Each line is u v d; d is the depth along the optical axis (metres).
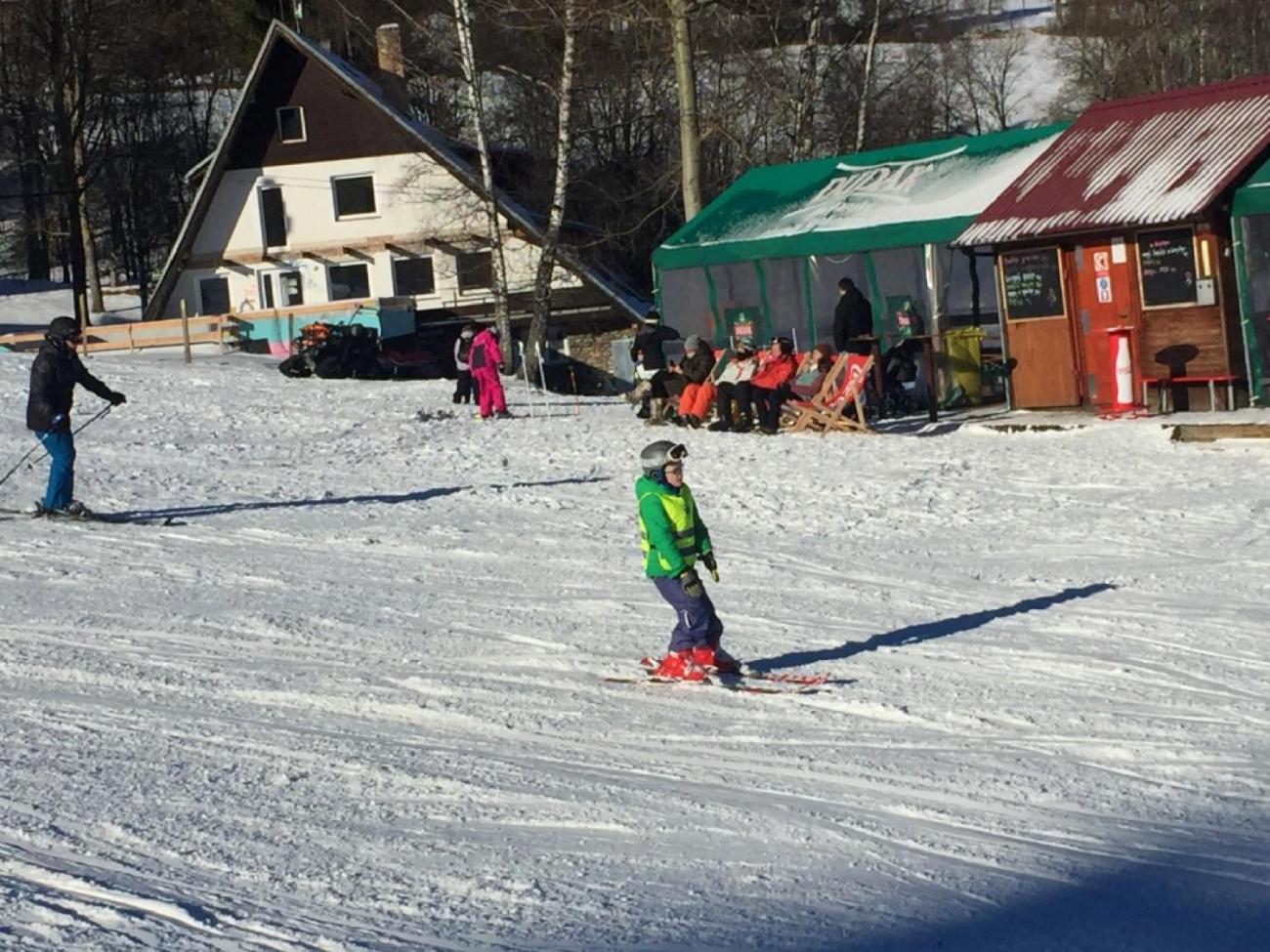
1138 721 8.35
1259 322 21.86
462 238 48.31
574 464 20.83
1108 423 21.02
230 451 22.94
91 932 5.38
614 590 12.50
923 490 17.05
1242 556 13.03
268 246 50.16
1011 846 6.48
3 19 57.50
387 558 14.20
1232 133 23.08
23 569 13.62
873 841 6.57
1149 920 5.60
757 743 8.14
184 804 7.07
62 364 16.53
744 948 5.32
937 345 25.95
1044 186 24.39
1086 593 11.83
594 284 46.78
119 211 67.69
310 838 6.59
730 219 30.11
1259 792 7.15
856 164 30.11
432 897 5.85
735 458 20.12
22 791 7.24
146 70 63.97
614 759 7.89
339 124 49.22
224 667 9.95
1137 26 56.84
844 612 11.48
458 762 7.82
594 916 5.66
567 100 35.50
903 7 52.59
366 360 37.75
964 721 8.44
